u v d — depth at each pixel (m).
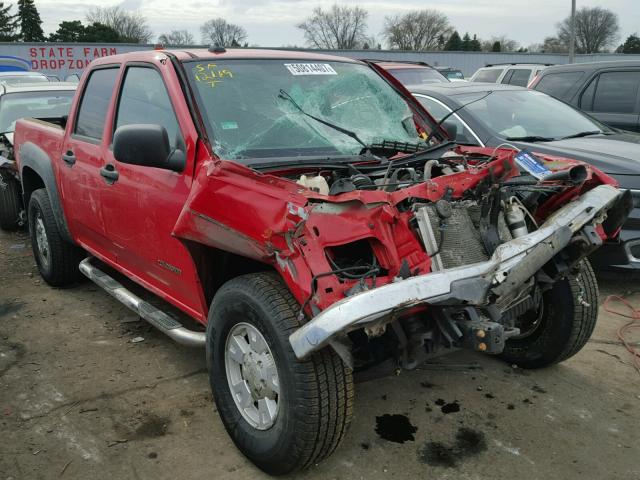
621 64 7.93
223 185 2.90
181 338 3.52
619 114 7.77
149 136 3.16
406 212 2.92
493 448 3.19
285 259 2.62
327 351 2.66
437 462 3.07
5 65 20.19
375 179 3.35
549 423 3.42
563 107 6.93
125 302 4.12
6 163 7.12
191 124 3.36
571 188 3.39
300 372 2.62
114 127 4.16
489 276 2.68
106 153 4.15
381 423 3.41
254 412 3.03
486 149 3.88
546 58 39.06
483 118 6.26
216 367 3.15
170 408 3.58
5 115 8.41
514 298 3.11
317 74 4.05
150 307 3.92
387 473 2.99
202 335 3.48
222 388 3.14
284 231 2.59
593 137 6.25
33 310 5.04
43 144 5.29
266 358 2.87
